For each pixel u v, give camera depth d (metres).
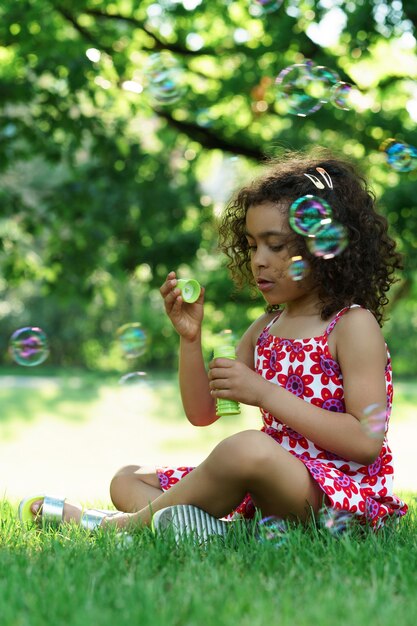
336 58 6.80
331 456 2.16
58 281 8.25
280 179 2.27
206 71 7.91
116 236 8.62
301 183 2.26
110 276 9.21
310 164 2.39
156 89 3.95
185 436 11.32
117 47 7.28
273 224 2.23
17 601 1.46
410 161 3.18
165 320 11.32
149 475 2.38
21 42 6.29
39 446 9.99
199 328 2.42
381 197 7.27
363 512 2.07
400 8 6.29
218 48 7.39
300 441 2.18
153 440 10.82
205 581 1.59
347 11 6.48
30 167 19.17
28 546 1.98
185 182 8.88
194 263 9.05
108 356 22.16
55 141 7.55
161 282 8.77
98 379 20.73
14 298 22.69
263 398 2.10
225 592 1.50
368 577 1.66
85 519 2.21
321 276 2.23
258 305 9.02
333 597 1.49
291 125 7.12
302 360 2.23
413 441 10.27
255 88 6.98
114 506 2.58
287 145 7.05
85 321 21.81
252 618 1.39
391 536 2.07
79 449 9.74
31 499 2.30
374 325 2.19
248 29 7.32
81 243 8.20
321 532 1.96
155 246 8.66
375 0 6.30
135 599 1.45
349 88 3.29
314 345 2.22
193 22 7.47
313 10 6.54
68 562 1.74
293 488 1.98
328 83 3.27
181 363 2.42
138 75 7.11
